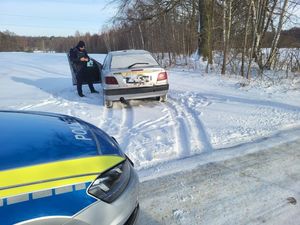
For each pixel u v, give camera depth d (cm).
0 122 284
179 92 1073
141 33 2378
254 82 1177
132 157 507
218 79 1298
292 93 985
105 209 221
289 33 1536
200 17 1766
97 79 1084
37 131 265
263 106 828
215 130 635
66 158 225
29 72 1773
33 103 948
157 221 336
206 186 409
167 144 559
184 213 350
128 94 830
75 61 1028
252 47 1345
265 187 404
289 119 701
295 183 413
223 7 1480
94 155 241
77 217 204
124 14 2069
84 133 278
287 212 347
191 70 1625
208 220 336
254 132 618
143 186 411
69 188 207
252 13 1379
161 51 2164
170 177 435
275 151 522
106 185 230
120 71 819
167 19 2094
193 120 714
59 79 1501
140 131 646
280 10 1374
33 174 203
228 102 889
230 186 408
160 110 826
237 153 516
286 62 1460
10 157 213
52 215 196
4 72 1764
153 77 837
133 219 260
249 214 345
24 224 186
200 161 486
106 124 712
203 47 1784
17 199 189
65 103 945
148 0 1983
